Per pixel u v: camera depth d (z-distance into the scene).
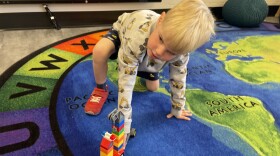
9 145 0.93
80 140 0.98
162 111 1.17
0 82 1.22
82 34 1.83
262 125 1.13
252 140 1.05
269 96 1.33
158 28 0.75
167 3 2.26
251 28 2.21
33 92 1.18
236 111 1.20
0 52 1.49
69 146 0.95
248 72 1.53
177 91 1.03
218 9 2.48
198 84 1.38
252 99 1.30
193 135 1.05
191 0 0.72
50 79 1.29
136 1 2.05
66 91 1.22
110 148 0.75
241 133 1.08
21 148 0.92
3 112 1.06
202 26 0.71
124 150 0.93
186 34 0.68
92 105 1.11
